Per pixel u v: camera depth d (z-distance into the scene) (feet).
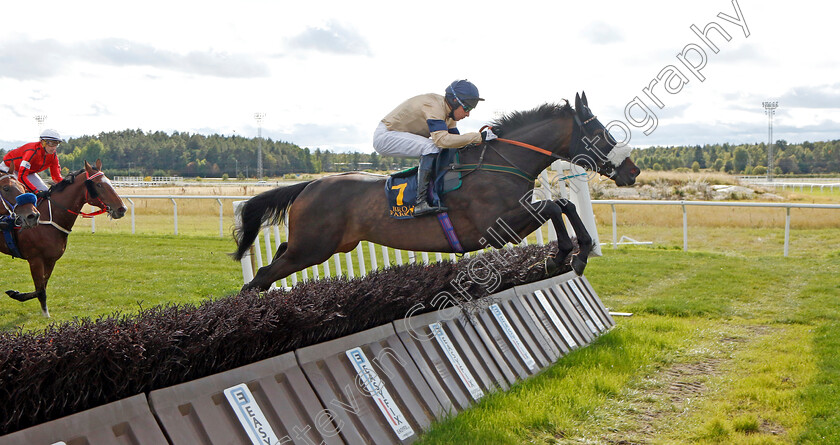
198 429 6.98
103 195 17.20
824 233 41.50
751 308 19.02
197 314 7.82
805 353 13.66
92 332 6.66
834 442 8.75
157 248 29.78
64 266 24.17
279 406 7.74
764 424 9.86
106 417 6.35
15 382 5.95
